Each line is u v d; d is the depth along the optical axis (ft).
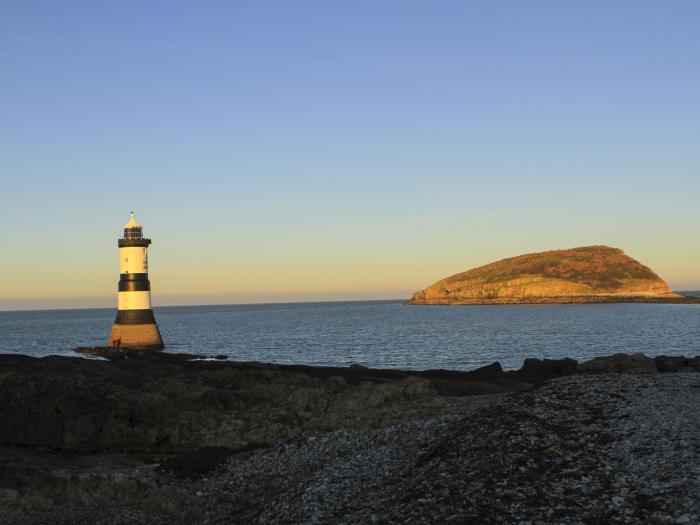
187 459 89.40
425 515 52.34
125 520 67.31
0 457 91.20
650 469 54.34
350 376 167.32
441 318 645.92
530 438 64.75
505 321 555.28
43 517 67.31
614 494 51.01
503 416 75.05
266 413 111.34
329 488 67.51
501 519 49.32
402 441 81.15
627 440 61.62
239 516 65.57
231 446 99.50
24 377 122.01
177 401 119.14
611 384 84.02
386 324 552.82
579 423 68.44
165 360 241.96
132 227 265.75
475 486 55.52
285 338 406.62
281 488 73.82
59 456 97.09
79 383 119.85
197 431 104.58
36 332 535.60
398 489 61.72
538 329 438.81
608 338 354.74
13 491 71.56
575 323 503.61
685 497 48.37
